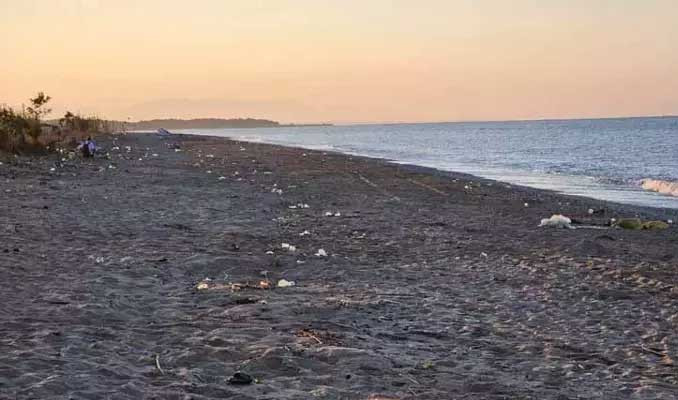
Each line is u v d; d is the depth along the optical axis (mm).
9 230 13500
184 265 11469
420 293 10305
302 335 7551
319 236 15578
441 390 6117
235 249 13281
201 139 80562
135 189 23188
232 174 32219
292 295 9766
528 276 11930
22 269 10344
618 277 12039
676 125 175000
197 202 20641
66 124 53875
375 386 6055
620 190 31188
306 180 30797
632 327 8773
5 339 6895
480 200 25359
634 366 7172
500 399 5953
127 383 5738
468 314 9164
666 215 22656
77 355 6484
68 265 10906
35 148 32781
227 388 5844
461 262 13078
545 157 57156
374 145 88125
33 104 36312
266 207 20438
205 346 7000
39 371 5918
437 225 18344
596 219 20953
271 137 135625
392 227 17500
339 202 23031
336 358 6742
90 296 9000
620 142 83875
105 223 15438
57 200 18781
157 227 15359
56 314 8023
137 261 11570
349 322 8383
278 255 12891
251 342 7215
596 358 7418
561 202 25531
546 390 6270
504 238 16391
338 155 51656
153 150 49406
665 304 10086
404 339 7828
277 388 5895
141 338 7301
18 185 21500
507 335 8219
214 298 9367
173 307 8781
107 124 65312
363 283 10852
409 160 53844
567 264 13164
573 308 9734
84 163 31703
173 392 5613
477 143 93062
